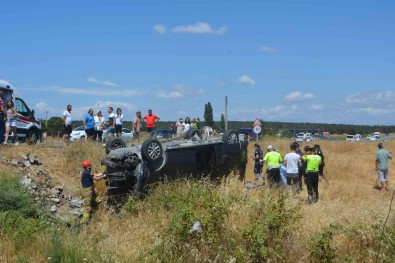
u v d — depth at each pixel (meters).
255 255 7.72
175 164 13.58
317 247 7.77
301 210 10.16
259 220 8.52
